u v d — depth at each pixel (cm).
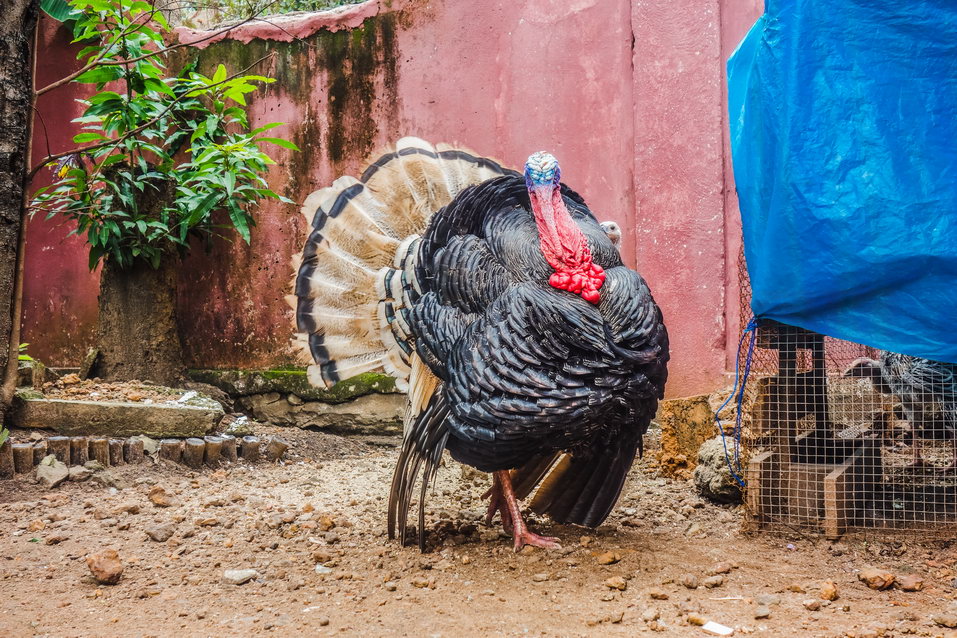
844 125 370
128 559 384
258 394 728
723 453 470
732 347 587
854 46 370
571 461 422
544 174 369
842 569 361
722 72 588
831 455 446
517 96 671
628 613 309
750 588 337
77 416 576
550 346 349
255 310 743
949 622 289
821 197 371
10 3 547
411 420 412
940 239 352
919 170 358
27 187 575
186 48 763
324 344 475
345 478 568
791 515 420
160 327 712
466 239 395
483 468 386
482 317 369
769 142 390
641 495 497
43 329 783
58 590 344
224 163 641
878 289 366
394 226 472
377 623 304
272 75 743
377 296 464
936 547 387
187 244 714
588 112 644
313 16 731
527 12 667
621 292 366
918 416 428
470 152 475
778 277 387
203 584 352
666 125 603
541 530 434
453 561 381
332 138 728
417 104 704
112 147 629
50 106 776
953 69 354
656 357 364
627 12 625
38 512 467
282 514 464
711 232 589
